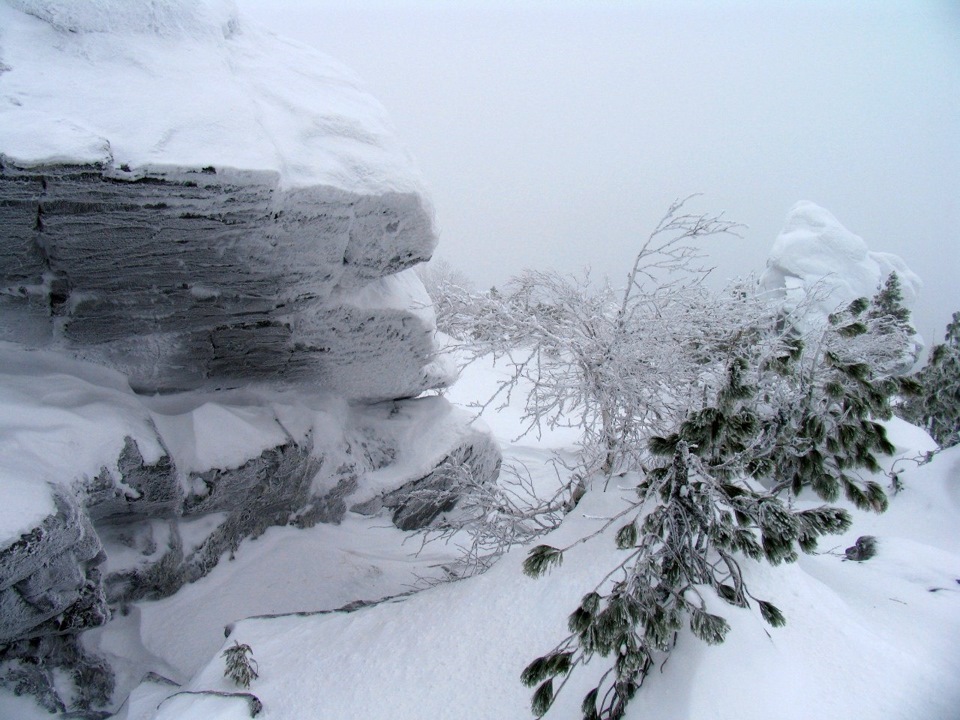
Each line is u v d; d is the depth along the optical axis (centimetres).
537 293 552
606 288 543
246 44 487
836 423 369
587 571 356
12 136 308
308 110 435
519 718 290
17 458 346
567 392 540
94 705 383
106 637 414
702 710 258
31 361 423
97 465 388
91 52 368
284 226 406
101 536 433
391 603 396
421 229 468
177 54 400
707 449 299
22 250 365
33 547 315
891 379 388
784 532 296
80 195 339
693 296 534
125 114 346
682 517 313
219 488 481
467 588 378
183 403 511
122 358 462
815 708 259
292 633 385
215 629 451
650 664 297
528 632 330
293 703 316
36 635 368
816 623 309
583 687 300
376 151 448
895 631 337
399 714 299
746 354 472
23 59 346
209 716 302
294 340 526
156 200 355
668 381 511
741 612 298
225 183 355
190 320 461
